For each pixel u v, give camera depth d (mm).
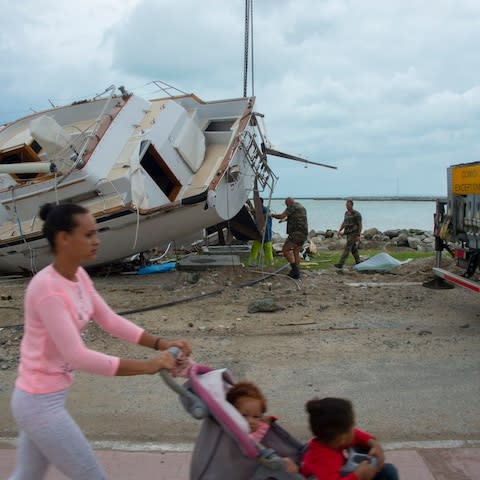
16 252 13344
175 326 8445
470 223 8406
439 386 5793
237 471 2713
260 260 14328
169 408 5402
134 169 11984
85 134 13000
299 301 10102
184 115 13406
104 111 13289
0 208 13258
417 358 6680
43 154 14055
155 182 12695
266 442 2910
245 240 16844
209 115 14602
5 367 6633
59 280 2721
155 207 12164
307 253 17922
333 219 55219
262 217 14055
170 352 2850
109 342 7555
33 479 2846
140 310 9539
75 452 2736
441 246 10344
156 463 4340
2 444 4711
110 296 11023
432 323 8344
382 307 9500
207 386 2818
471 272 8852
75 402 5559
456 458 4344
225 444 2732
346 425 2795
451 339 7449
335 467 2791
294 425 4949
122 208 12070
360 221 14438
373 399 5492
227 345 7320
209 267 13500
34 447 2818
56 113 15102
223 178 12812
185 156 13070
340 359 6688
